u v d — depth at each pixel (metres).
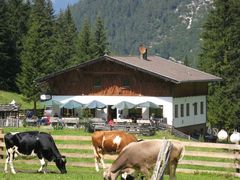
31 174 26.33
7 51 108.88
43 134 27.16
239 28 78.06
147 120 57.34
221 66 77.25
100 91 65.75
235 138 29.41
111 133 28.08
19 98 104.94
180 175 27.70
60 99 67.00
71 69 65.81
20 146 26.81
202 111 72.88
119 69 65.06
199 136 65.44
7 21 113.62
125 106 61.53
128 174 18.52
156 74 62.03
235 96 75.25
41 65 91.25
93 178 24.81
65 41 128.38
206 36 81.00
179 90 64.81
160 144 18.09
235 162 28.31
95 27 116.25
